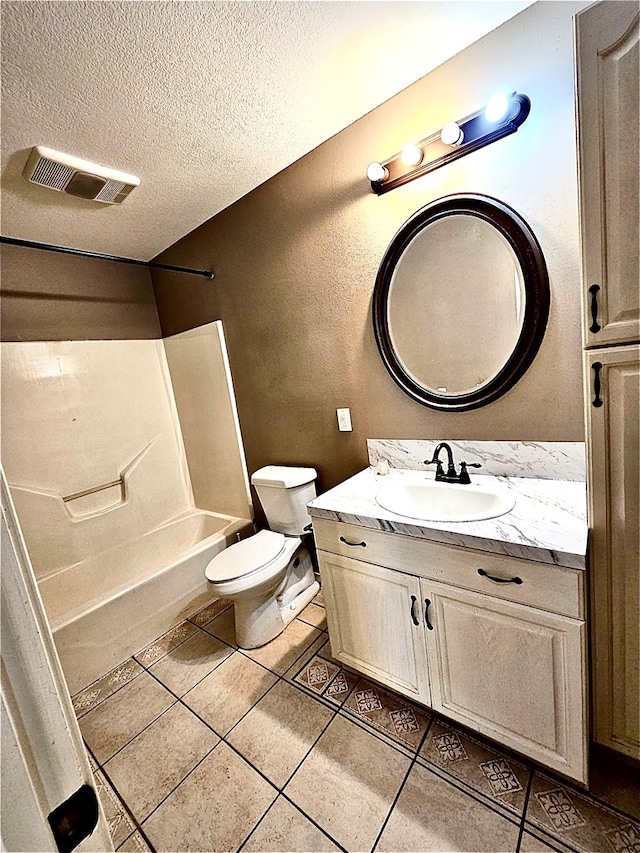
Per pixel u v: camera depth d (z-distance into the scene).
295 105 1.50
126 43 1.11
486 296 1.46
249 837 1.16
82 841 0.38
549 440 1.43
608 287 0.95
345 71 1.37
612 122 0.88
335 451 2.12
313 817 1.18
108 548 2.62
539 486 1.42
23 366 2.31
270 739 1.45
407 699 1.55
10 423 2.26
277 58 1.26
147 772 1.39
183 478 3.10
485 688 1.22
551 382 1.39
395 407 1.82
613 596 1.07
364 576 1.46
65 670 1.80
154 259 2.82
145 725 1.59
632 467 0.99
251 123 1.55
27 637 0.35
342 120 1.64
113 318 2.74
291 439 2.31
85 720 1.65
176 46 1.15
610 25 0.84
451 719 1.41
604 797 1.13
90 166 1.61
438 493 1.55
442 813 1.15
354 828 1.14
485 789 1.19
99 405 2.64
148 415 2.90
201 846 1.15
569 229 1.27
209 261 2.43
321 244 1.89
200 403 2.81
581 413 1.35
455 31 1.28
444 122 1.44
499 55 1.29
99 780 1.38
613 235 0.93
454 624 1.25
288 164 1.90
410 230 1.58
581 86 0.90
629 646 1.07
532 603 1.07
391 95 1.53
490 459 1.58
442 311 1.57
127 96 1.30
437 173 1.48
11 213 1.87
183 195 2.00
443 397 1.64
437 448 1.61
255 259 2.18
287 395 2.25
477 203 1.40
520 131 1.30
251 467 2.62
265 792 1.27
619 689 1.11
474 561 1.16
